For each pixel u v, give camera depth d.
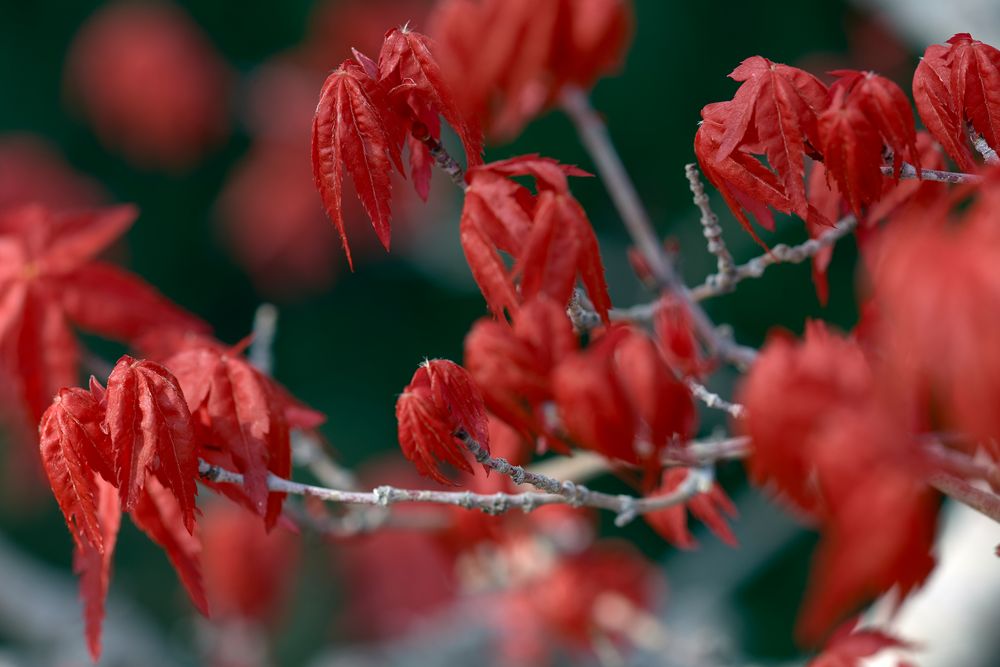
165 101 1.95
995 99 0.55
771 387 0.52
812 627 0.51
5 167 1.97
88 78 1.97
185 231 2.21
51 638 1.36
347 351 2.19
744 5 1.77
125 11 1.98
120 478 0.55
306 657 1.31
